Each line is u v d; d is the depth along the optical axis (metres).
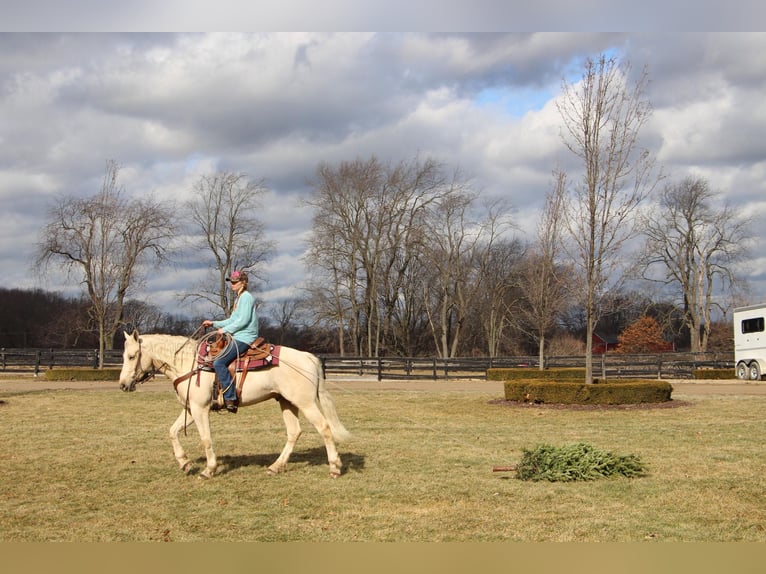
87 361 35.31
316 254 46.25
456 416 16.70
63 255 34.72
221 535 6.74
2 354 34.78
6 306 61.44
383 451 11.34
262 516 7.36
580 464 9.12
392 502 7.92
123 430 13.88
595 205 19.66
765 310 31.30
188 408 9.47
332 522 7.15
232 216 45.59
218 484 8.84
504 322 58.31
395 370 36.56
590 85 19.41
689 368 35.62
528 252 46.56
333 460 9.28
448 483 8.87
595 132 19.52
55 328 57.03
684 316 48.56
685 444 11.98
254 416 16.30
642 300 49.84
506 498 8.07
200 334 9.94
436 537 6.66
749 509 7.57
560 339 59.22
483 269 54.81
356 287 48.09
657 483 8.80
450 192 48.69
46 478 9.23
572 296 28.86
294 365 9.30
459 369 34.78
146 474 9.46
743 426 14.52
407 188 47.25
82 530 6.87
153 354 9.54
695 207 47.81
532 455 9.23
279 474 9.44
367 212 47.47
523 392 19.83
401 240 48.25
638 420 15.77
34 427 14.38
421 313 58.12
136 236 36.00
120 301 35.75
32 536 6.70
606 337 70.62
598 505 7.75
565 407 18.61
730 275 47.41
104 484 8.86
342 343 47.72
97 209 32.41
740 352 33.25
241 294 9.45
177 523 7.11
